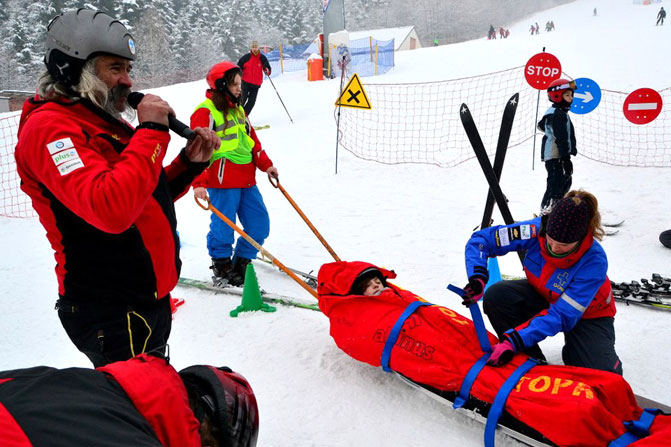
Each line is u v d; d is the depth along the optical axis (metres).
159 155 1.65
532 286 2.89
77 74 1.66
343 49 20.50
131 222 1.58
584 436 1.97
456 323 2.60
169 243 1.87
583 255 2.53
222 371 1.37
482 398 2.31
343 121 11.67
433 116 11.31
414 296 2.96
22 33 43.44
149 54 47.31
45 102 1.68
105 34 1.66
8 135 11.00
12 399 0.89
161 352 1.30
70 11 1.67
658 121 9.69
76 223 1.71
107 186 1.50
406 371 2.59
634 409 2.18
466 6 73.25
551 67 6.98
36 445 0.82
